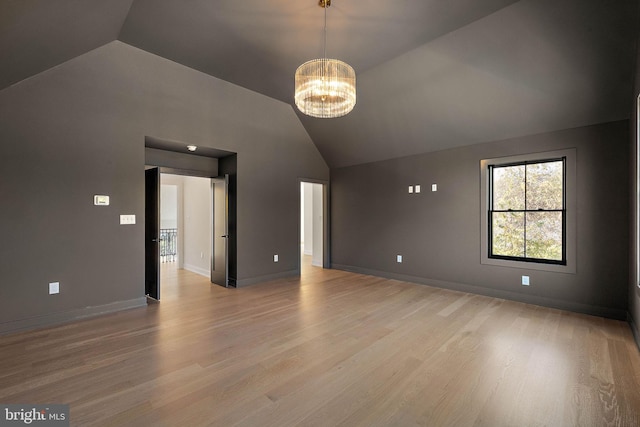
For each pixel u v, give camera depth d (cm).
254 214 491
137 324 309
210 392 191
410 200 504
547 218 373
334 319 325
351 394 190
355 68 390
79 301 324
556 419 167
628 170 314
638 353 245
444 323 313
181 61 371
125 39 326
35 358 235
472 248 433
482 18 289
